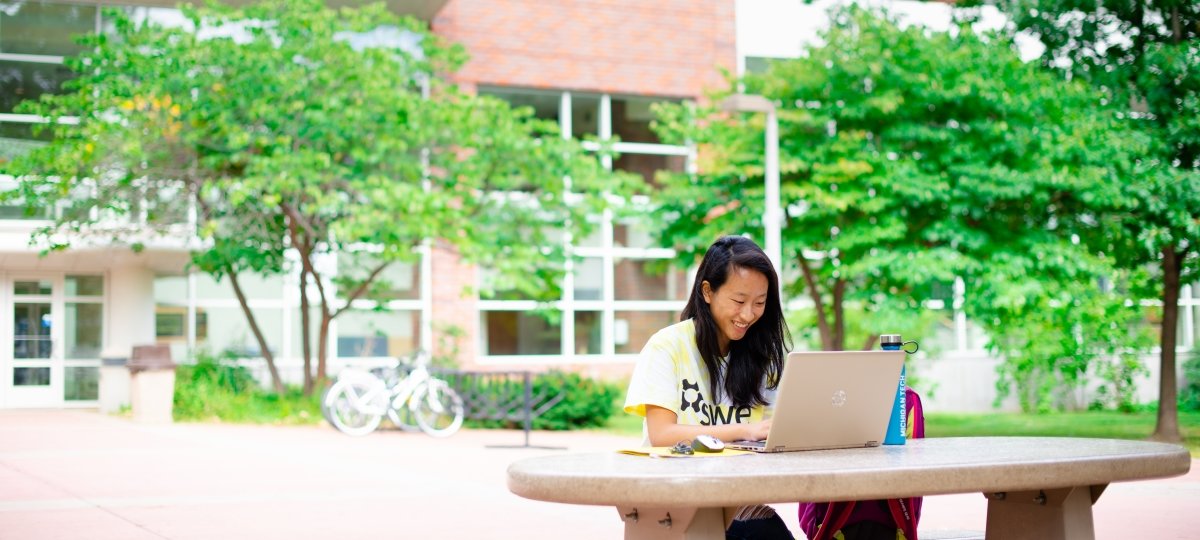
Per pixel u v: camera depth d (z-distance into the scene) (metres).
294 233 18.55
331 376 21.75
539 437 15.89
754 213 16.31
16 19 20.48
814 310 22.34
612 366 24.20
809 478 3.05
